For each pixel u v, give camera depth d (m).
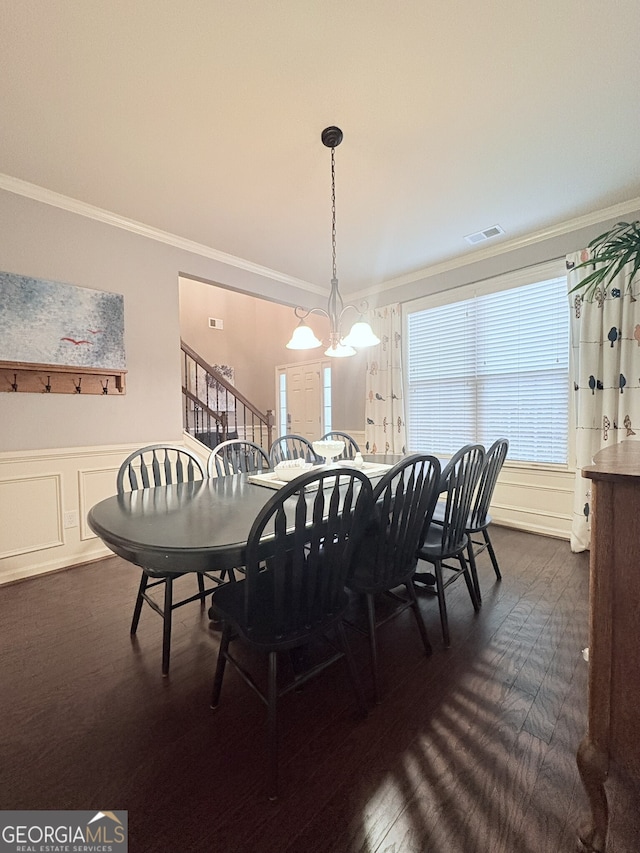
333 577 1.31
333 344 2.45
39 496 2.62
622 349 2.68
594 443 2.86
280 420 7.04
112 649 1.76
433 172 2.40
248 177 2.43
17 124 1.96
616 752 0.83
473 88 1.78
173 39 1.52
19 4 1.37
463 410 3.81
